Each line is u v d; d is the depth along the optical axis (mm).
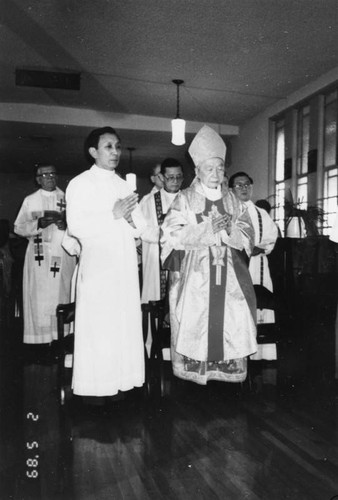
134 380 3455
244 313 3660
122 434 2957
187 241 3674
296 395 3674
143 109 10000
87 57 7406
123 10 6020
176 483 2373
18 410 3404
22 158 14289
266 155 10023
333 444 2805
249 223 3863
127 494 2273
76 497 2254
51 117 9977
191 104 9672
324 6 5961
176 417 3223
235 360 3703
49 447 2791
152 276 4930
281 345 5352
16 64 7680
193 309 3650
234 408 3393
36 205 5648
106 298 3354
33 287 5473
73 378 3418
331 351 5078
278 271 6520
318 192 8508
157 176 5633
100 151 3502
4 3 5898
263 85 8625
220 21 6309
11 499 2242
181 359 3754
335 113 8227
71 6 5934
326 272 6332
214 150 3738
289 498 2230
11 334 6152
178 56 7371
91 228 3363
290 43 6961
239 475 2447
